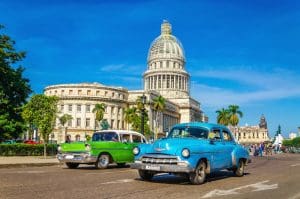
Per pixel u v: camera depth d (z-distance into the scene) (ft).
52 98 124.98
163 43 554.46
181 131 47.98
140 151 43.73
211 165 45.65
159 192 35.81
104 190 35.96
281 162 104.68
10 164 69.36
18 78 125.08
